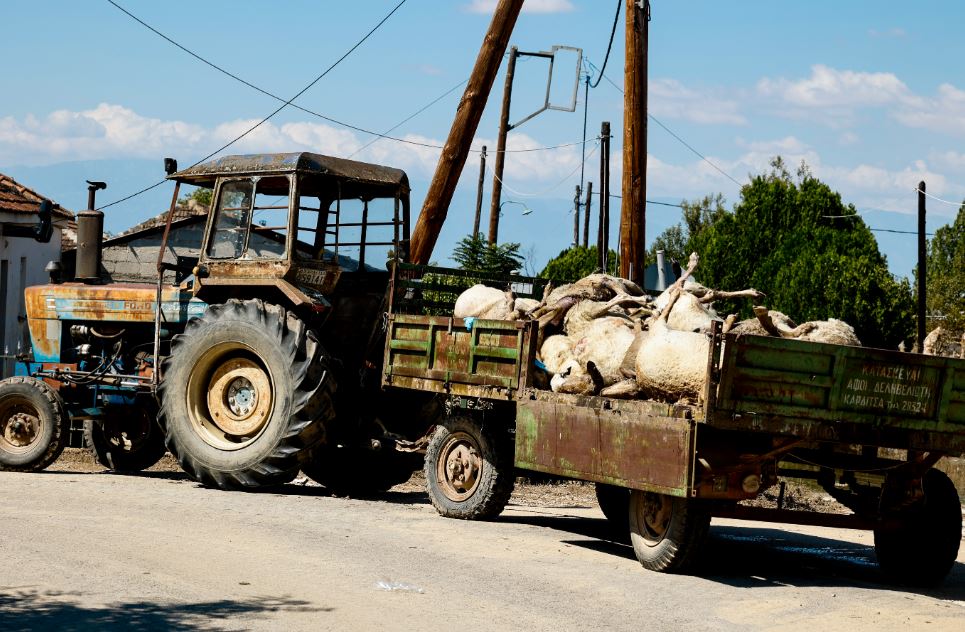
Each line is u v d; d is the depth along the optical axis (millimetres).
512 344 9336
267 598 6598
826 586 8094
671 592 7410
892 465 8453
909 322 23625
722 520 11883
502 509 10086
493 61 16312
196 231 23750
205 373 11539
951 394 8219
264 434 11094
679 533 7836
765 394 7445
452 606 6660
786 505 12711
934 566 8516
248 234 11547
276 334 11109
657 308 8836
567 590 7289
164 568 7262
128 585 6730
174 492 10781
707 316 8383
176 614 6098
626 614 6730
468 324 9820
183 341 11570
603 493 10688
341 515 9836
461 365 9867
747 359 7352
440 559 8055
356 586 7043
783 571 8711
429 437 10727
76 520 8852
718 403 7285
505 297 10391
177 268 12438
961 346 8805
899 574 8688
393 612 6434
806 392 7609
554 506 12039
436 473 10281
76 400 12945
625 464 7973
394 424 11648
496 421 9992
